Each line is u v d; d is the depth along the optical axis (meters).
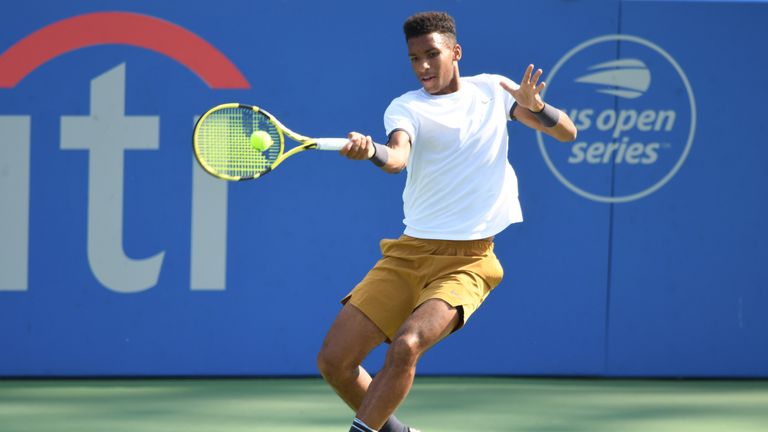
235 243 20.23
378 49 20.25
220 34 19.97
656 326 20.94
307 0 20.06
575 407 18.36
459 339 20.72
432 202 13.66
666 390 20.02
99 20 19.72
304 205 20.31
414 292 13.77
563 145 20.58
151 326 20.17
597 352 20.86
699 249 20.92
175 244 20.11
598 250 20.75
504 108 14.05
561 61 20.52
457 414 17.66
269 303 20.38
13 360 19.95
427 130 13.45
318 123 20.22
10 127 19.66
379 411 12.67
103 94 19.81
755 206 20.94
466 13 20.31
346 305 13.88
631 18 20.58
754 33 20.78
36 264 19.88
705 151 20.83
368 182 20.39
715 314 20.98
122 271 20.05
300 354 20.50
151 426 16.50
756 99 20.84
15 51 19.59
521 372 20.81
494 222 13.72
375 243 20.45
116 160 19.91
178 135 20.00
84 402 18.22
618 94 20.64
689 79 20.73
